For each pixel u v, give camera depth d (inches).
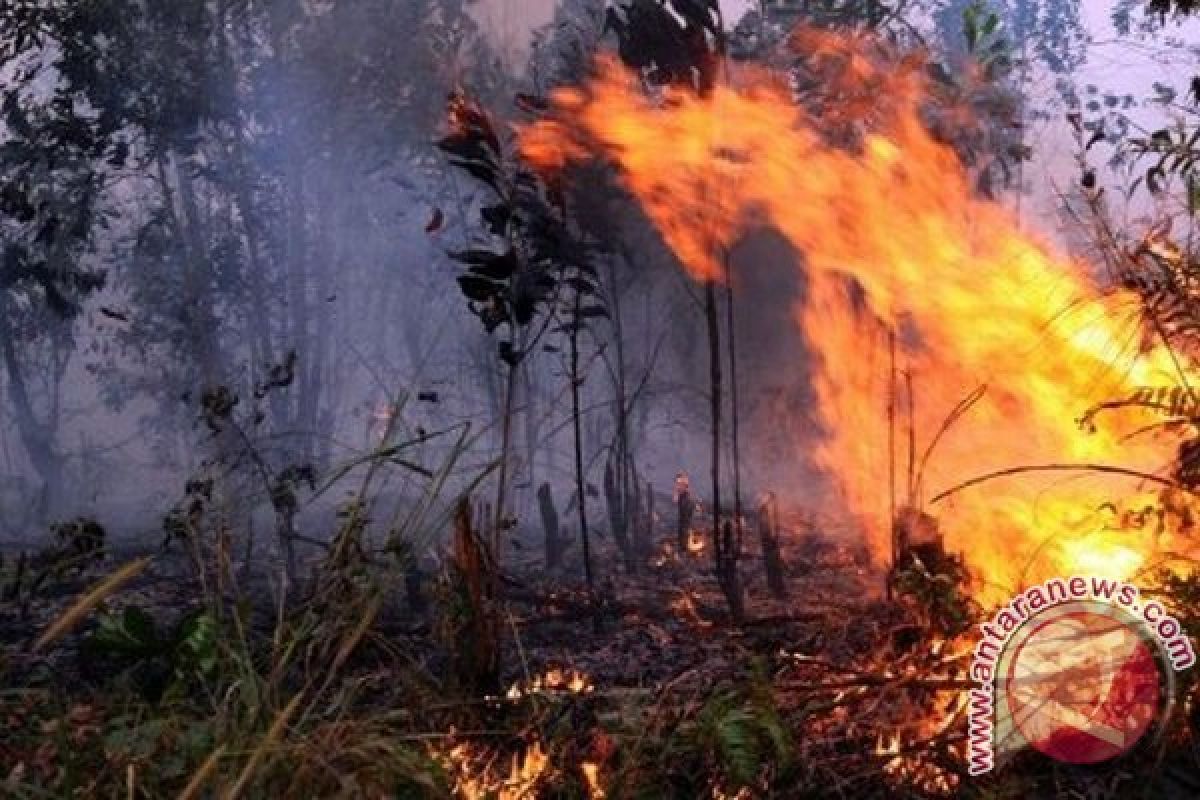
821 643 183.9
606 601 244.5
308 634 159.2
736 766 125.8
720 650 196.1
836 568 269.6
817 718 147.4
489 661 165.2
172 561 321.4
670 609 233.5
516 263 226.5
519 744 151.1
